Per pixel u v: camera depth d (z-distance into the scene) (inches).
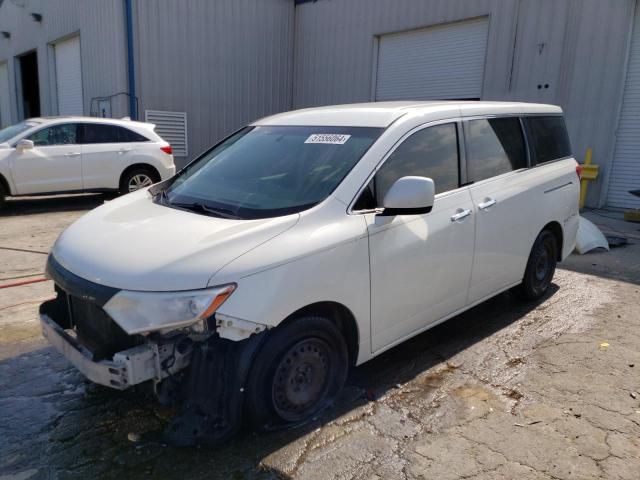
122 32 517.7
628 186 406.9
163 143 429.7
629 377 146.9
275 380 114.5
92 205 412.8
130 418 126.6
